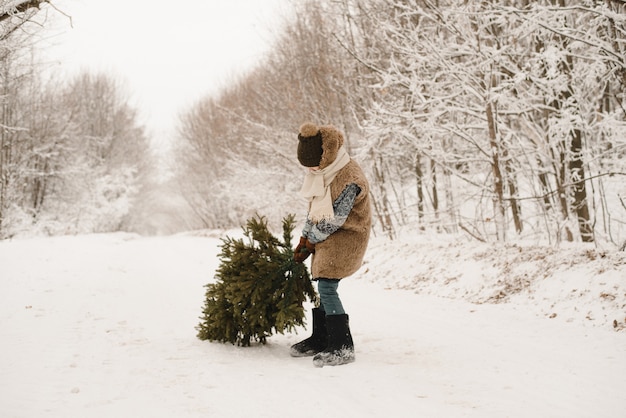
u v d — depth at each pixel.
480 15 8.28
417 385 3.02
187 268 10.15
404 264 7.99
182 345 4.07
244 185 20.30
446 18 8.63
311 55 13.60
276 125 16.31
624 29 7.26
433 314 5.24
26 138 22.98
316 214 3.62
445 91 9.28
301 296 3.96
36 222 25.98
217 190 28.75
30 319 5.00
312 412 2.61
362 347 4.02
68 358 3.59
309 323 5.21
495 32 9.12
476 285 6.19
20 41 9.09
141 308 5.80
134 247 17.36
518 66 8.69
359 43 11.66
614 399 2.69
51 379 3.11
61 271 9.35
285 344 4.27
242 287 3.92
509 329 4.40
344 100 12.62
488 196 9.06
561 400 2.70
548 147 8.48
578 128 8.18
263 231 4.05
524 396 2.78
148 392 2.92
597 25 7.45
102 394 2.87
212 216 32.97
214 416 2.55
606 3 7.12
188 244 18.17
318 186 3.64
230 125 22.61
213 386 3.03
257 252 4.06
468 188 9.91
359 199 3.71
